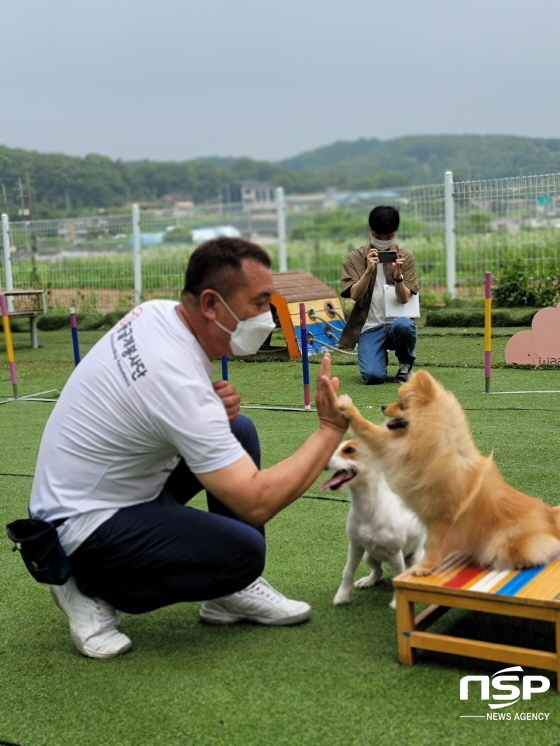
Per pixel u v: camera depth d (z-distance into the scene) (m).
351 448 3.05
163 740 2.28
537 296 11.49
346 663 2.66
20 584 3.48
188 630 2.98
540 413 5.81
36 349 10.86
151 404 2.53
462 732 2.25
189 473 2.99
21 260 15.07
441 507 2.71
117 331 2.71
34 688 2.61
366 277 7.07
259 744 2.23
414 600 2.60
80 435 2.64
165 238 19.31
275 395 6.98
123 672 2.68
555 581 2.54
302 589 3.28
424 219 13.10
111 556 2.66
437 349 8.88
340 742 2.22
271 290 2.61
